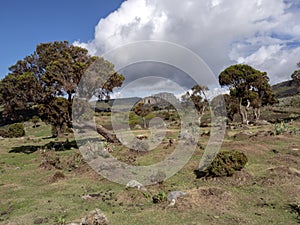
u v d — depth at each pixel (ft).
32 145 75.97
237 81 108.99
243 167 36.91
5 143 82.28
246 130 82.53
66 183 36.68
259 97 113.60
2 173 45.32
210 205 26.25
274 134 67.41
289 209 25.04
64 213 26.11
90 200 29.35
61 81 60.23
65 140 78.64
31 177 41.81
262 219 23.04
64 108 62.54
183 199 27.50
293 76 117.08
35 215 25.86
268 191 29.78
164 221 23.09
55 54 67.05
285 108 150.00
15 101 64.23
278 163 41.45
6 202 30.63
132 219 23.76
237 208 25.63
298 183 31.78
